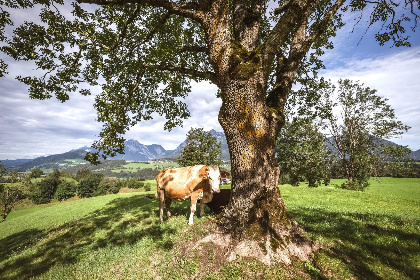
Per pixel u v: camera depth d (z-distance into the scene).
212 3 4.69
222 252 4.43
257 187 4.83
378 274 3.76
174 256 4.84
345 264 4.01
